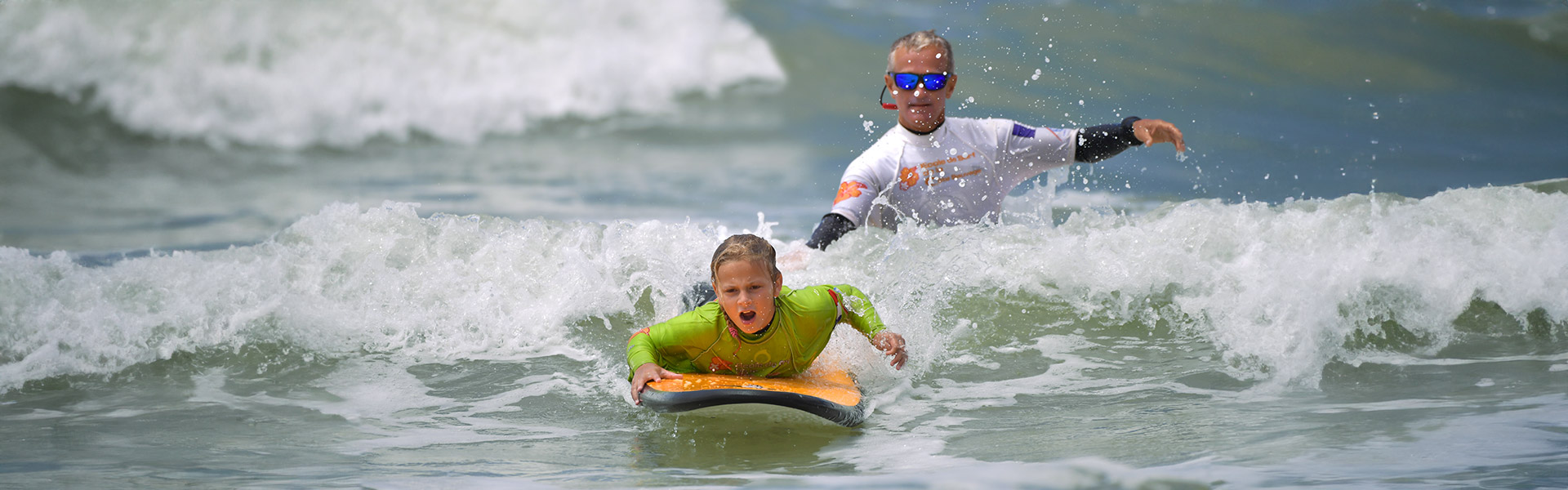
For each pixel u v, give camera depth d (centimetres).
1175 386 1476
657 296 1847
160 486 1117
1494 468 1061
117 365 1593
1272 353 1585
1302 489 1012
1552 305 1700
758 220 2892
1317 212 1972
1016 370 1574
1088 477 1083
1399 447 1155
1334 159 3322
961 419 1359
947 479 1088
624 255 1944
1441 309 1691
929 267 1859
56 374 1559
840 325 1584
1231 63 4375
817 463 1180
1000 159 2080
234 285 1784
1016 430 1302
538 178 3491
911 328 1680
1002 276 1886
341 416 1405
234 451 1256
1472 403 1341
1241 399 1408
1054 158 2109
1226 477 1062
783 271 1838
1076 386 1493
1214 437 1228
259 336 1694
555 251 1948
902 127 2055
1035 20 4784
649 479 1127
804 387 1395
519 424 1371
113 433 1331
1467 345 1611
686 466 1180
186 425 1366
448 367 1622
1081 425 1308
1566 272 1739
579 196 3225
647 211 3020
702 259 1942
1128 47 4506
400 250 1911
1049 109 3856
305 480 1129
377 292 1806
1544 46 4544
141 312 1709
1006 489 1051
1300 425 1266
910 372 1566
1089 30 4666
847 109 4391
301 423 1376
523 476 1142
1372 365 1541
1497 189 2067
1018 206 2362
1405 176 3156
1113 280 1845
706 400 1331
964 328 1728
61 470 1177
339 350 1680
